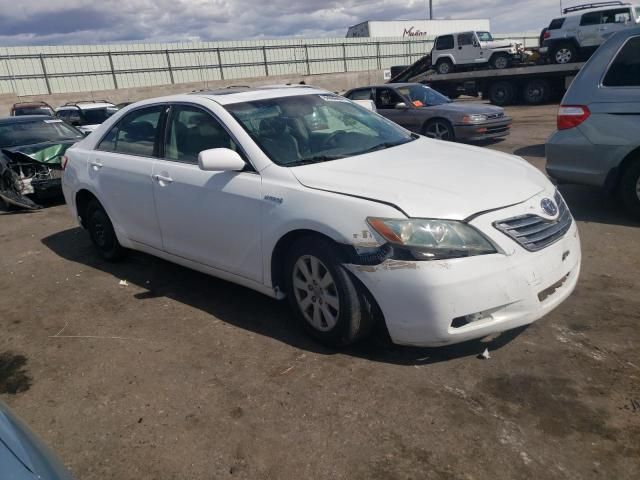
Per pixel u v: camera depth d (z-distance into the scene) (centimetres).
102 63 3303
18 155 790
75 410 300
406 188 310
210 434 271
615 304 375
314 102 432
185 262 429
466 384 295
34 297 464
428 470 238
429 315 287
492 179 330
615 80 530
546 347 326
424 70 2588
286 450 257
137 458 259
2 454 149
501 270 288
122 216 476
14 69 3047
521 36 4512
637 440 247
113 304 435
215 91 444
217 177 377
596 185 556
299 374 316
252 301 421
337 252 312
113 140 490
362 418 274
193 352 350
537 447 247
